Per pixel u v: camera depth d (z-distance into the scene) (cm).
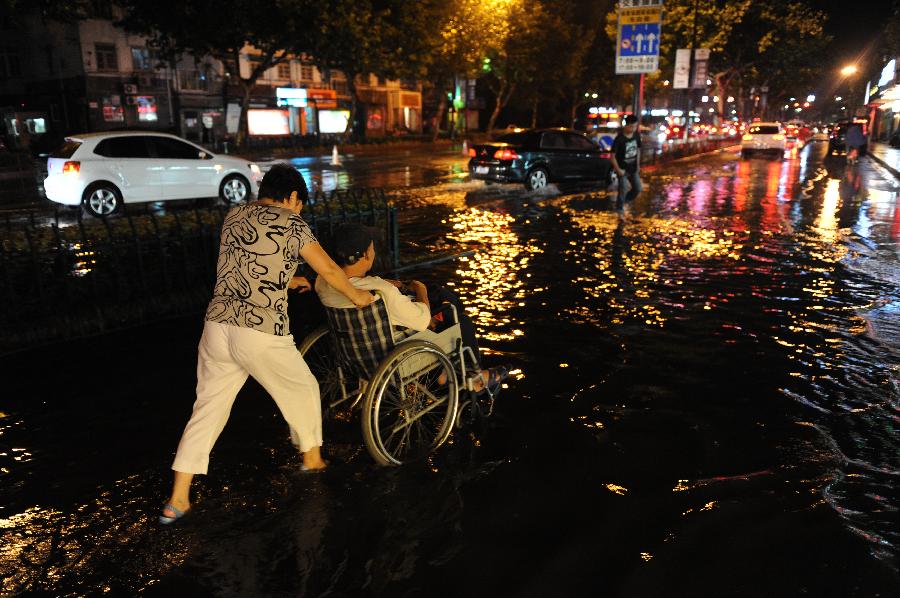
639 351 527
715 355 516
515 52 4669
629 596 255
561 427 400
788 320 603
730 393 446
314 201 811
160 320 613
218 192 1450
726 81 4672
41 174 2395
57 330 558
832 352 520
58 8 2086
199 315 628
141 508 321
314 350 477
